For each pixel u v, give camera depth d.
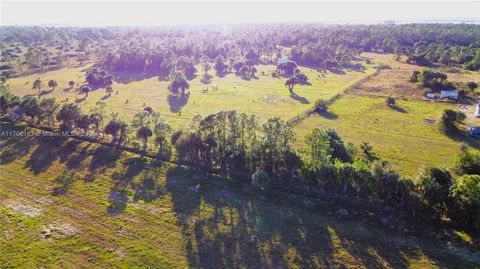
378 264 50.44
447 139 98.44
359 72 196.62
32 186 74.69
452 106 127.75
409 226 58.09
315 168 69.50
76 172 80.19
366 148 90.50
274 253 53.34
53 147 93.62
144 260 52.75
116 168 81.38
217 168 79.25
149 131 90.88
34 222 62.47
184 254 53.75
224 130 81.81
